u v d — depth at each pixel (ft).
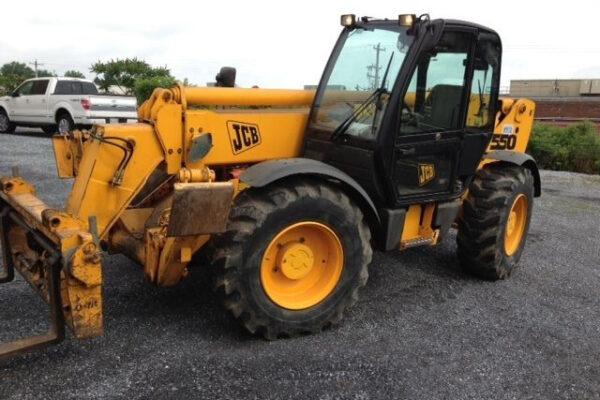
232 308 11.08
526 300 15.03
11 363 10.23
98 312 9.45
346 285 12.26
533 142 48.88
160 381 9.88
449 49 13.42
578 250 20.58
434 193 14.42
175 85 12.41
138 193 12.14
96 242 9.26
